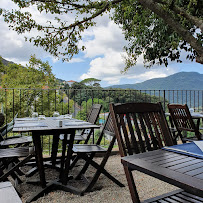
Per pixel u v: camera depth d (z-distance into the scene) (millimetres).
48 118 3482
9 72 16094
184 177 840
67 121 3021
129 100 4941
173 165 994
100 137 2949
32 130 2197
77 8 4246
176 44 4668
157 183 2801
